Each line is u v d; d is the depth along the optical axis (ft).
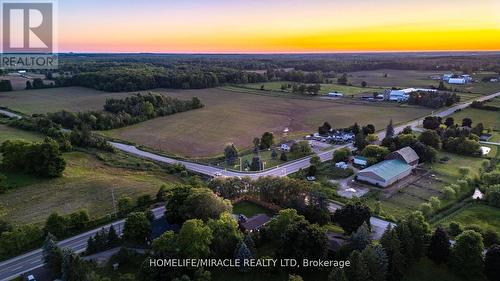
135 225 268.21
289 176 408.05
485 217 310.04
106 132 612.70
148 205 338.95
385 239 226.79
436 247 236.84
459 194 354.13
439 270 236.63
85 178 400.47
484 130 591.37
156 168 442.50
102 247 265.75
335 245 254.47
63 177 400.88
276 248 258.37
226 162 461.37
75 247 272.92
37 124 593.01
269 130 623.77
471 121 608.60
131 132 613.52
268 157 483.51
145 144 549.95
